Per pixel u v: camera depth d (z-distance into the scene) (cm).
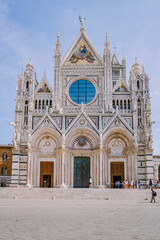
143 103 6003
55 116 5928
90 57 6391
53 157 5838
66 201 3644
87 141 5903
